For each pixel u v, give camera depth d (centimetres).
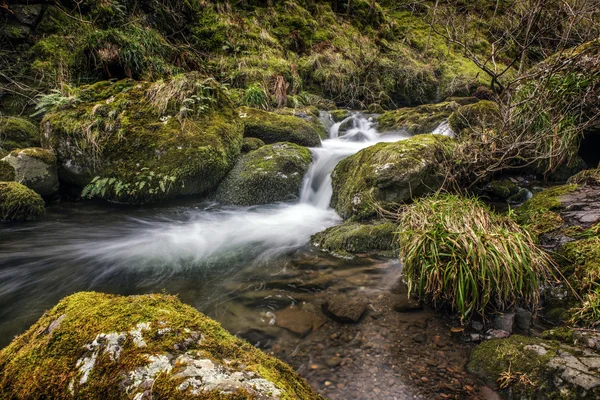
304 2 1478
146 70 841
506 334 253
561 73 531
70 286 341
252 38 1239
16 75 729
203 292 324
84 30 853
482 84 1253
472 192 529
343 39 1433
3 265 382
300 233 479
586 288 272
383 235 404
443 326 267
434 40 1562
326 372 220
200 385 117
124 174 556
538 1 602
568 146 519
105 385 122
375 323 271
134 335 137
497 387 205
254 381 125
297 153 643
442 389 205
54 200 575
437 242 295
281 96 1024
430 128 833
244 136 739
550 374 195
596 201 387
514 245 283
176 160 561
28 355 140
